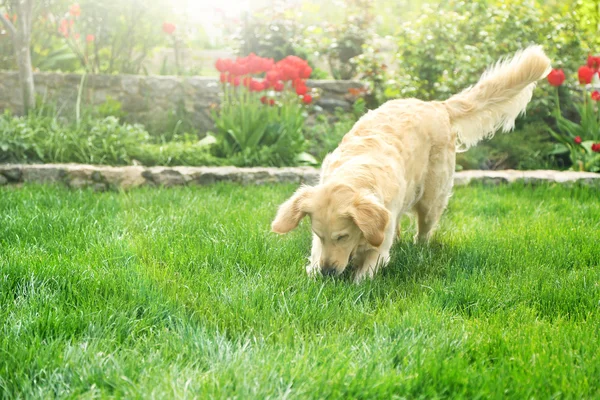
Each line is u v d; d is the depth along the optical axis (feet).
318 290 11.87
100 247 13.67
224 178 23.50
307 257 14.29
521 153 27.99
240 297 11.26
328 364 8.68
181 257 13.43
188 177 23.27
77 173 22.50
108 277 11.78
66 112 29.09
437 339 9.66
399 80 30.32
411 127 15.06
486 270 13.41
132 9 31.89
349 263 14.10
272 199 20.22
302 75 26.89
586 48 30.58
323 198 12.46
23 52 26.37
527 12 30.35
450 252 14.99
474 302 11.70
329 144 27.73
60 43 35.04
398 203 14.02
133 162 24.44
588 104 27.55
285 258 14.03
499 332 10.08
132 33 32.35
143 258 13.64
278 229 12.64
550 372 8.71
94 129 25.03
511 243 15.34
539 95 28.94
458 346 9.51
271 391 7.97
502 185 23.53
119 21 32.04
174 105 30.55
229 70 25.68
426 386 8.39
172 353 9.21
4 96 29.78
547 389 8.32
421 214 16.21
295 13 38.96
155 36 33.30
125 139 25.05
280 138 26.27
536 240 15.52
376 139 14.34
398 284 13.03
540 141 29.40
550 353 9.30
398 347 9.41
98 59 31.99
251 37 36.45
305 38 36.86
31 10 26.50
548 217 18.02
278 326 10.25
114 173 22.72
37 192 19.58
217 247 14.05
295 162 26.27
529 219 18.15
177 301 11.13
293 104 27.71
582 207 19.71
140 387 8.01
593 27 31.40
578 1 31.50
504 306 11.53
